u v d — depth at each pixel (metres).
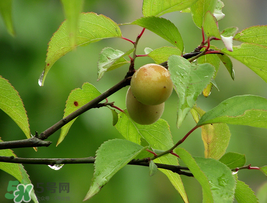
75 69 1.46
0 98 1.17
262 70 1.15
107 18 1.16
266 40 1.16
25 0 1.44
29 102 1.37
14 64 1.38
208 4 1.15
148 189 1.48
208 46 1.15
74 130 1.33
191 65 1.11
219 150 1.19
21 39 1.40
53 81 1.40
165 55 1.18
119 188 1.38
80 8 0.65
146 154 1.16
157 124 1.21
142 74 1.14
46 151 1.38
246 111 1.12
